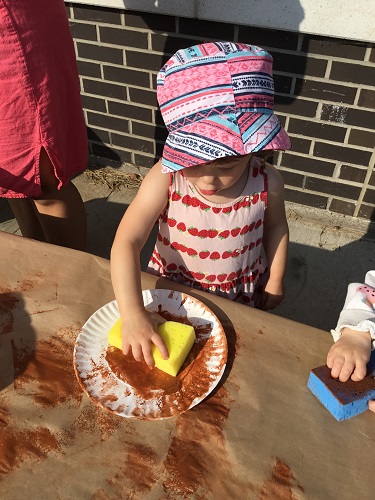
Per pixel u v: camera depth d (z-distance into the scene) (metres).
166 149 1.19
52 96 1.73
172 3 2.37
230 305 1.18
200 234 1.47
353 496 0.83
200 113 1.12
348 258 2.65
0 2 1.46
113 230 2.87
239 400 0.98
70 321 1.13
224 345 1.06
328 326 2.30
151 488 0.85
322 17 2.13
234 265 1.53
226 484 0.85
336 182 2.70
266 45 2.36
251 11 2.24
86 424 0.95
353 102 2.37
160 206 1.42
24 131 1.74
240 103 1.11
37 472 0.87
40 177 1.92
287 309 2.38
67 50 1.79
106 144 3.22
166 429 0.94
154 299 1.18
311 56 2.30
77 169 2.09
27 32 1.56
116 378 1.02
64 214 2.14
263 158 1.38
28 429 0.94
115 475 0.87
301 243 2.74
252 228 1.47
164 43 2.58
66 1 2.63
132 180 3.21
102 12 2.61
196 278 1.58
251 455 0.89
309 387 1.00
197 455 0.90
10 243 1.32
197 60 1.13
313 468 0.87
